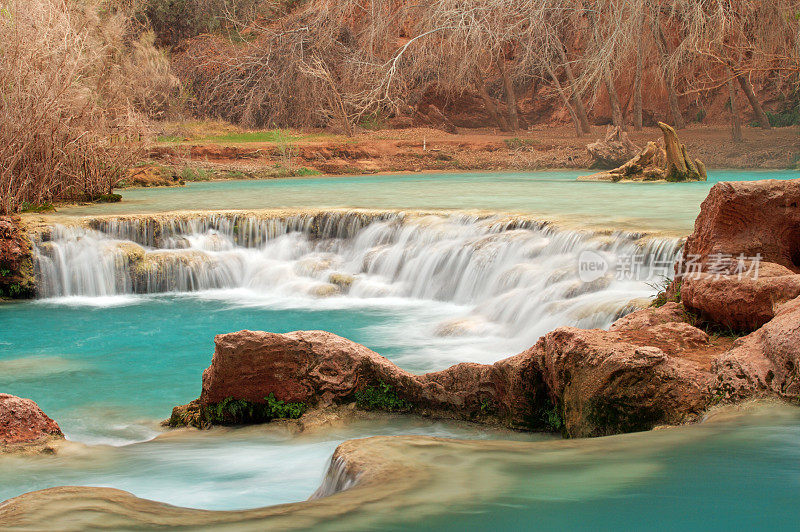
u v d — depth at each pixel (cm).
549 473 378
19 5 1850
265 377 711
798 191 763
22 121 1762
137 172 2703
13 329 1286
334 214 1736
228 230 1758
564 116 4694
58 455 633
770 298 669
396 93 4234
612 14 3434
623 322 748
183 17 5044
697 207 1756
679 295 825
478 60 4097
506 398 650
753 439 425
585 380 575
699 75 4206
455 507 329
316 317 1359
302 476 555
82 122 2045
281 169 3406
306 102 4356
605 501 332
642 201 1917
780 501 328
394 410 703
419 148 3853
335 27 4359
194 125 4331
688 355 613
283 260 1709
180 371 1020
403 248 1600
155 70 3794
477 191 2320
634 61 4088
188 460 611
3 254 1553
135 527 318
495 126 4603
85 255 1602
